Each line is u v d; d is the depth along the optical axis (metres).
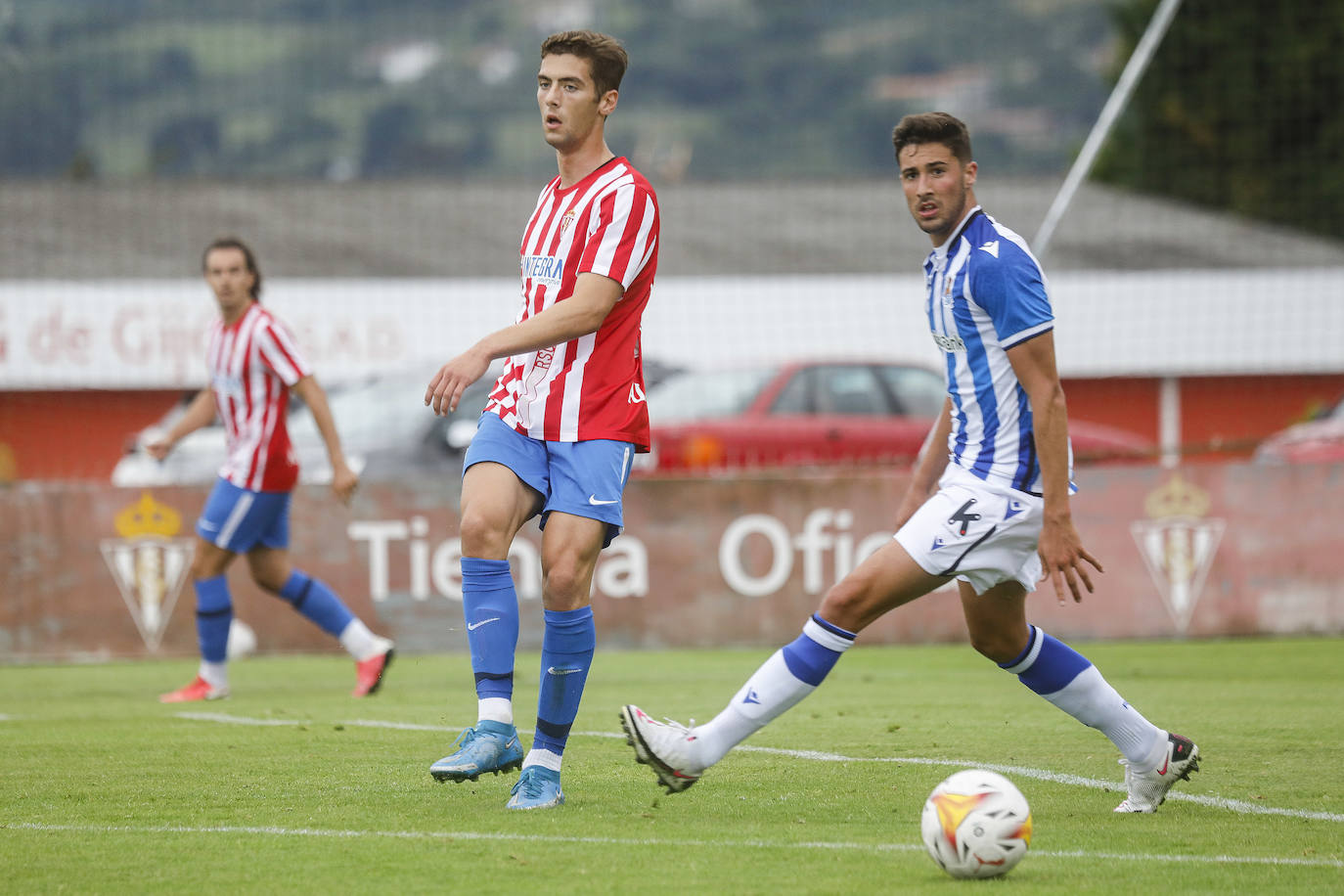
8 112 107.94
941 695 28.66
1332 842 14.80
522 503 16.42
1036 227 102.00
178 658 38.69
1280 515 40.47
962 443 16.19
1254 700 27.12
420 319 78.50
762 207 113.44
